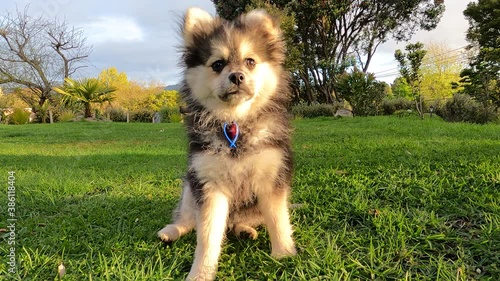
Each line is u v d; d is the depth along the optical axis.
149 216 0.55
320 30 3.75
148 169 0.90
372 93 3.07
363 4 3.77
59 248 0.43
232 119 0.42
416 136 1.31
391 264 0.36
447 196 0.53
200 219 0.39
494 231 0.40
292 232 0.43
